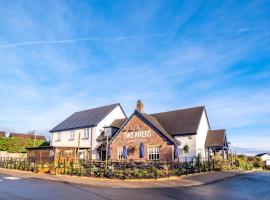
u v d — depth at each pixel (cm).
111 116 4600
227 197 1449
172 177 2252
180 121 3762
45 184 1789
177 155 3262
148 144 3481
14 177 2241
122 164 2508
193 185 1908
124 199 1293
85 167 2536
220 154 4047
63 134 4884
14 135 6675
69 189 1573
